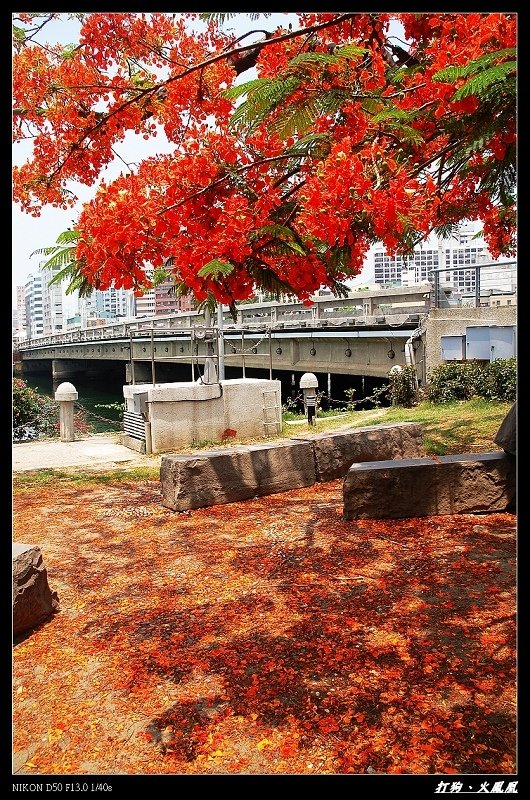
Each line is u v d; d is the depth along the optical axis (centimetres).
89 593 414
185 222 336
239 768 225
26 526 594
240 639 329
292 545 481
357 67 331
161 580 430
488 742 232
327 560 440
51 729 257
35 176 499
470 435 826
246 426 1156
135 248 329
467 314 1282
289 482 679
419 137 328
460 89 250
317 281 362
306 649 312
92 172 504
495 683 269
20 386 1341
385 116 311
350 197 302
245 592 396
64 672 306
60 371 3966
